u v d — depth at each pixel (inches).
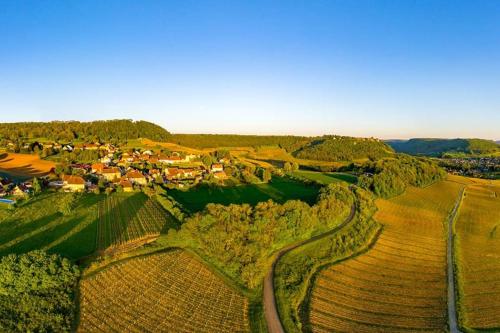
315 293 2807.6
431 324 2618.1
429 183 7460.6
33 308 2101.4
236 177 6914.4
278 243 3395.7
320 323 2475.4
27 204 4170.8
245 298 2598.4
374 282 3149.6
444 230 4756.4
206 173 7367.1
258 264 2930.6
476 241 4500.5
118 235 3312.0
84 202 4436.5
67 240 3115.2
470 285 3307.1
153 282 2556.6
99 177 6200.8
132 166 7691.9
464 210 5807.1
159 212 4146.2
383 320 2608.3
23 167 6840.6
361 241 3892.7
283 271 2997.0
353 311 2674.7
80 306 2196.1
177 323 2219.5
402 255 3796.8
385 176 6028.5
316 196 4859.7
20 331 1941.4
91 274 2493.8
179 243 3107.8
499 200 6579.7
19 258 2273.6
